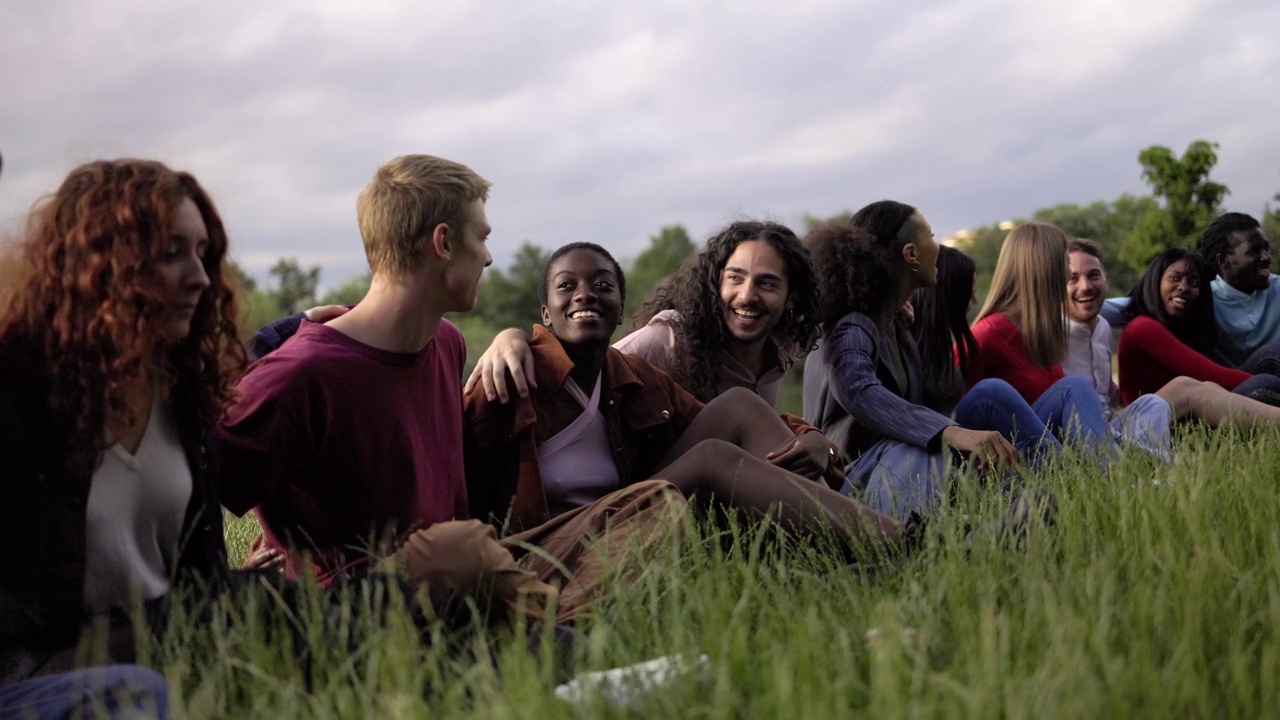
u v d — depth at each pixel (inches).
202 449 123.3
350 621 115.6
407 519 147.0
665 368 205.0
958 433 197.6
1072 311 283.0
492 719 93.1
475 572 126.3
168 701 100.0
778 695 92.5
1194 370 275.6
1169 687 96.2
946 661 107.5
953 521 149.6
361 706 99.9
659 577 128.6
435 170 146.6
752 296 199.8
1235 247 298.2
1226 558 131.3
